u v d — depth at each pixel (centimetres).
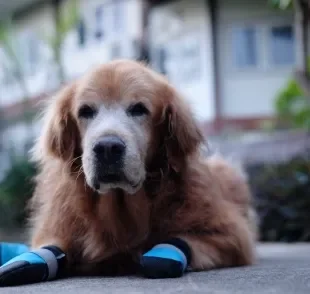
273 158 190
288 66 334
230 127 320
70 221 76
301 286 54
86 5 354
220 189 89
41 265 65
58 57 252
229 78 339
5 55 265
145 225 76
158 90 78
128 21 346
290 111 227
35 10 372
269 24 334
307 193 149
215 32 335
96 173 70
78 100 76
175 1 338
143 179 74
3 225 208
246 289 53
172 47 343
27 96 265
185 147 78
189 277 65
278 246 136
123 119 73
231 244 78
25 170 207
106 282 64
